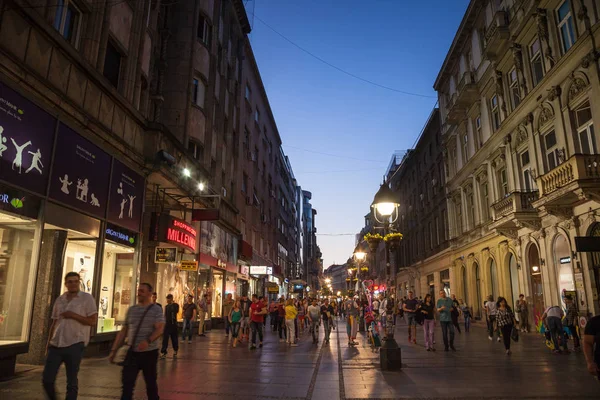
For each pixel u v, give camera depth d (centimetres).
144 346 478
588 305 1403
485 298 2366
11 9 805
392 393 694
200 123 1977
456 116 2750
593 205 1375
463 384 762
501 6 2091
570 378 808
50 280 934
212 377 823
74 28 1102
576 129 1498
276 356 1164
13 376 773
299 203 8575
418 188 4081
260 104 4012
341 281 15575
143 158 1356
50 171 907
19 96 814
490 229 2223
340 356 1175
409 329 1577
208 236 2070
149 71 1541
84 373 825
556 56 1593
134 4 1377
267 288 4091
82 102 1044
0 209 767
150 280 1560
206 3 2089
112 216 1177
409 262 4500
